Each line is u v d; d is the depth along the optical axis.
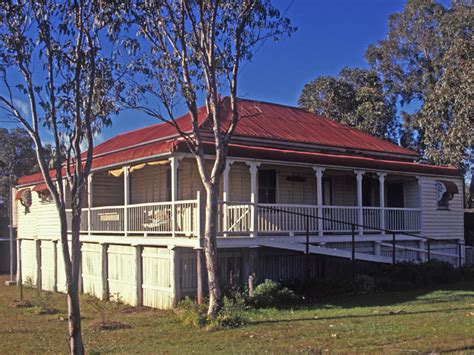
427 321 11.54
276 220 17.28
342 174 20.95
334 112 38.94
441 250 22.14
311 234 17.56
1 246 36.78
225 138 12.94
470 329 10.55
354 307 14.13
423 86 39.16
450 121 29.23
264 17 12.79
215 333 11.43
